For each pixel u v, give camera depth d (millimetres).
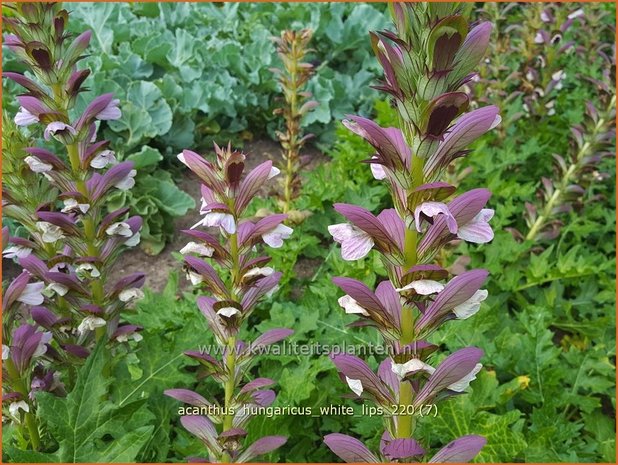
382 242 277
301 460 493
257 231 340
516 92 926
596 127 722
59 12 385
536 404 550
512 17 1344
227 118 1159
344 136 932
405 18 249
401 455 283
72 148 409
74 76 392
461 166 854
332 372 508
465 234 276
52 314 440
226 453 361
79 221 446
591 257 713
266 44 1199
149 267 815
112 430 384
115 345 455
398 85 257
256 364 571
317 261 808
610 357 638
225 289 346
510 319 664
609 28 1192
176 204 878
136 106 959
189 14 1295
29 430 417
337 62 1355
